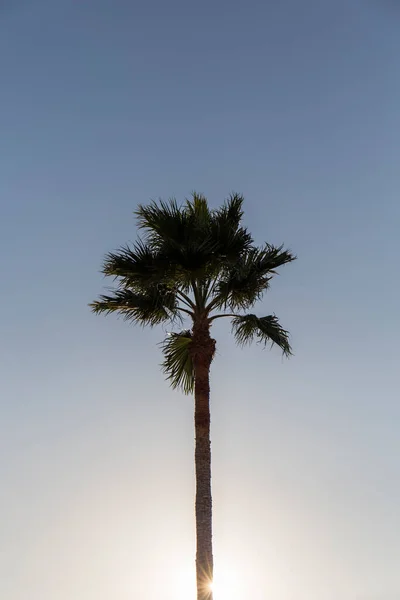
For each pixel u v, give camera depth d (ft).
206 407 80.53
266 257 83.71
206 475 78.38
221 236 81.25
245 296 82.33
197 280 83.15
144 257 80.69
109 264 81.56
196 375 81.61
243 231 81.97
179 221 80.48
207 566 75.56
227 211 85.97
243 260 82.17
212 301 83.15
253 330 84.28
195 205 88.58
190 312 83.41
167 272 80.89
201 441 79.36
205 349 82.07
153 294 81.92
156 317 83.35
